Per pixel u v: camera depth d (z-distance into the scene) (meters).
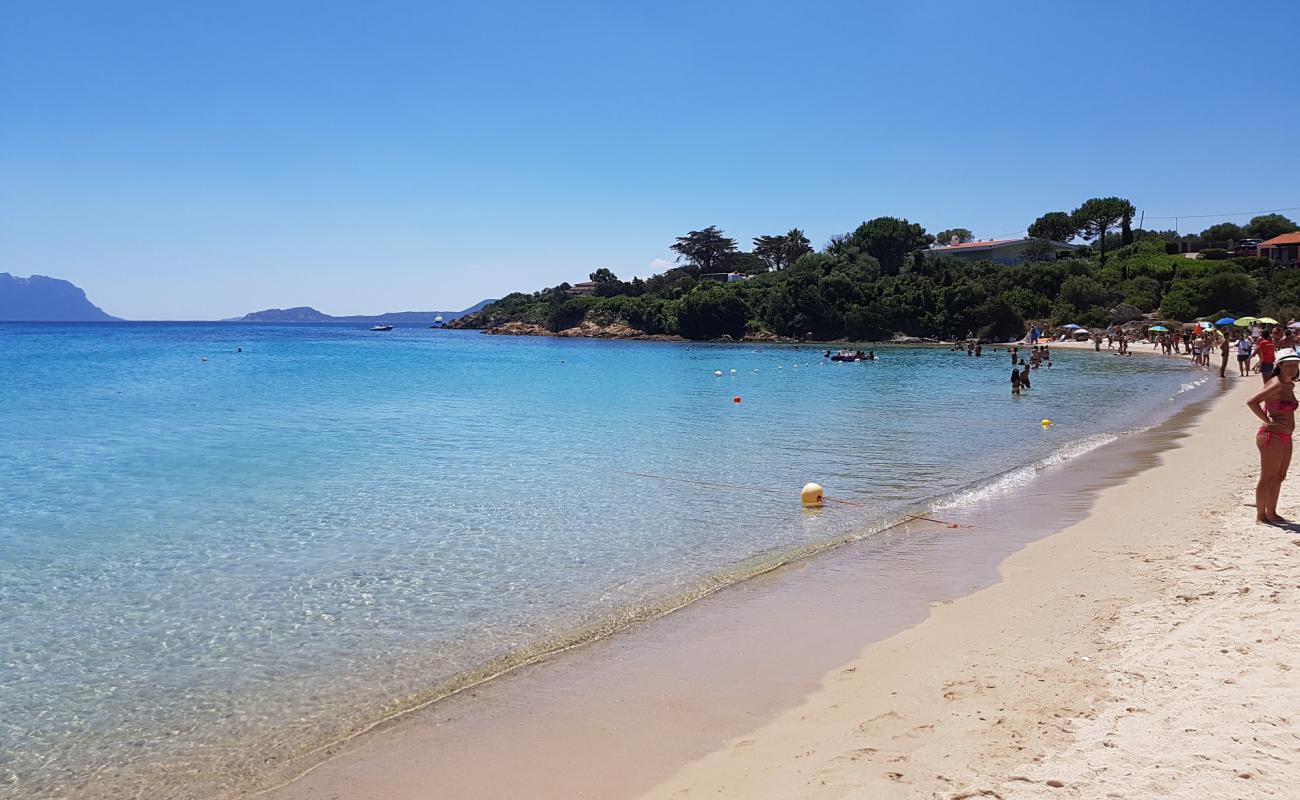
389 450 20.22
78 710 6.75
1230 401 29.27
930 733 5.48
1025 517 12.54
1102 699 5.73
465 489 15.45
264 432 23.66
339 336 149.12
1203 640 6.65
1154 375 46.34
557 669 7.28
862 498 14.50
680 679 6.95
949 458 18.75
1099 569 9.23
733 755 5.52
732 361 67.69
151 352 78.50
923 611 8.39
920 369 54.84
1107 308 96.38
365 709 6.64
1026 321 98.12
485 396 35.53
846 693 6.41
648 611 8.80
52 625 8.62
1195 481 13.97
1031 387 39.06
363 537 12.03
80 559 10.98
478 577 10.14
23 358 66.44
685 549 11.30
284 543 11.73
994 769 4.86
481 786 5.33
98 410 29.55
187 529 12.52
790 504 14.11
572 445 21.02
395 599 9.35
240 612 8.98
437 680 7.16
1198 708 5.42
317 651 7.89
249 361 65.88
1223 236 133.62
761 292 118.12
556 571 10.36
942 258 116.31
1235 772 4.56
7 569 10.54
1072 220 137.88
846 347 92.94
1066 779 4.64
